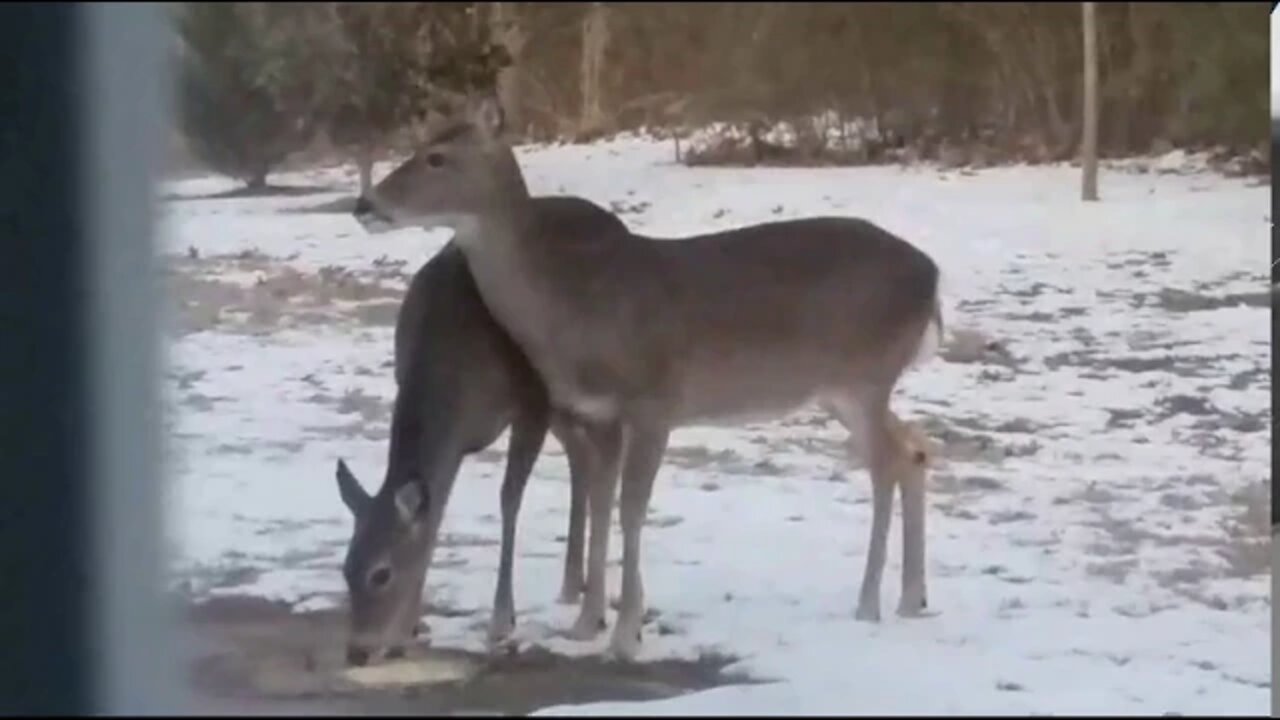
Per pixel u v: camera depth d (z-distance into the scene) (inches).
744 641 337.1
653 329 353.1
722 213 465.7
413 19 462.3
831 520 429.4
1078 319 502.3
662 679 311.4
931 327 384.2
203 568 344.8
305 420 447.2
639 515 350.6
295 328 470.3
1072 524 426.0
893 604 376.5
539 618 360.2
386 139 470.0
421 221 348.8
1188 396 476.4
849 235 372.8
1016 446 460.1
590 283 352.8
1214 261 505.7
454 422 354.9
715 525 425.1
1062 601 378.0
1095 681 316.5
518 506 365.4
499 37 469.4
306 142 463.2
